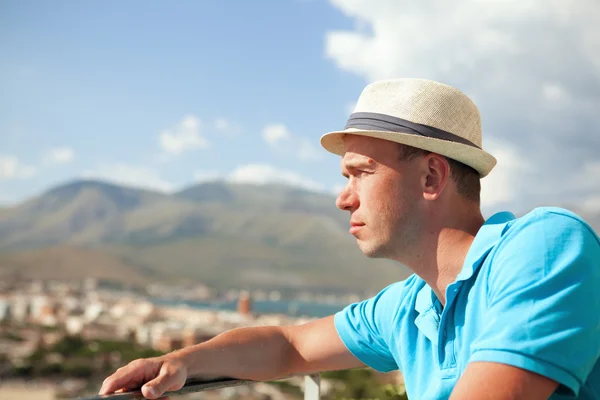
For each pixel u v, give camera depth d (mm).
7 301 158625
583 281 943
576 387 917
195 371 1325
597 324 942
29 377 76500
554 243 975
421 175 1142
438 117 1137
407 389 1267
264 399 51344
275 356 1468
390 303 1395
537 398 898
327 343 1468
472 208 1169
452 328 1125
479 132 1214
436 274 1164
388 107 1155
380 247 1182
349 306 1511
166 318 140625
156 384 1200
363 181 1180
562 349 902
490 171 1170
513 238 1023
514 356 902
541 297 935
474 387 910
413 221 1147
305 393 1561
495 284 999
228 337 1430
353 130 1152
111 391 1195
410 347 1267
